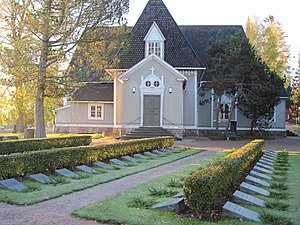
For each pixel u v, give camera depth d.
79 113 31.59
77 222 5.72
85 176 9.94
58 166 10.50
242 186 8.09
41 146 16.22
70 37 19.53
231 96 30.97
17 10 18.47
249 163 11.95
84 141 19.02
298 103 59.88
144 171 11.41
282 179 10.16
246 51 26.72
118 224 5.66
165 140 19.00
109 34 20.84
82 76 19.84
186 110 27.66
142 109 25.77
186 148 19.69
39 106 20.61
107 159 13.05
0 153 14.22
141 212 6.23
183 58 27.33
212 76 27.92
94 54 20.20
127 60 27.16
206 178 6.07
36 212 6.30
